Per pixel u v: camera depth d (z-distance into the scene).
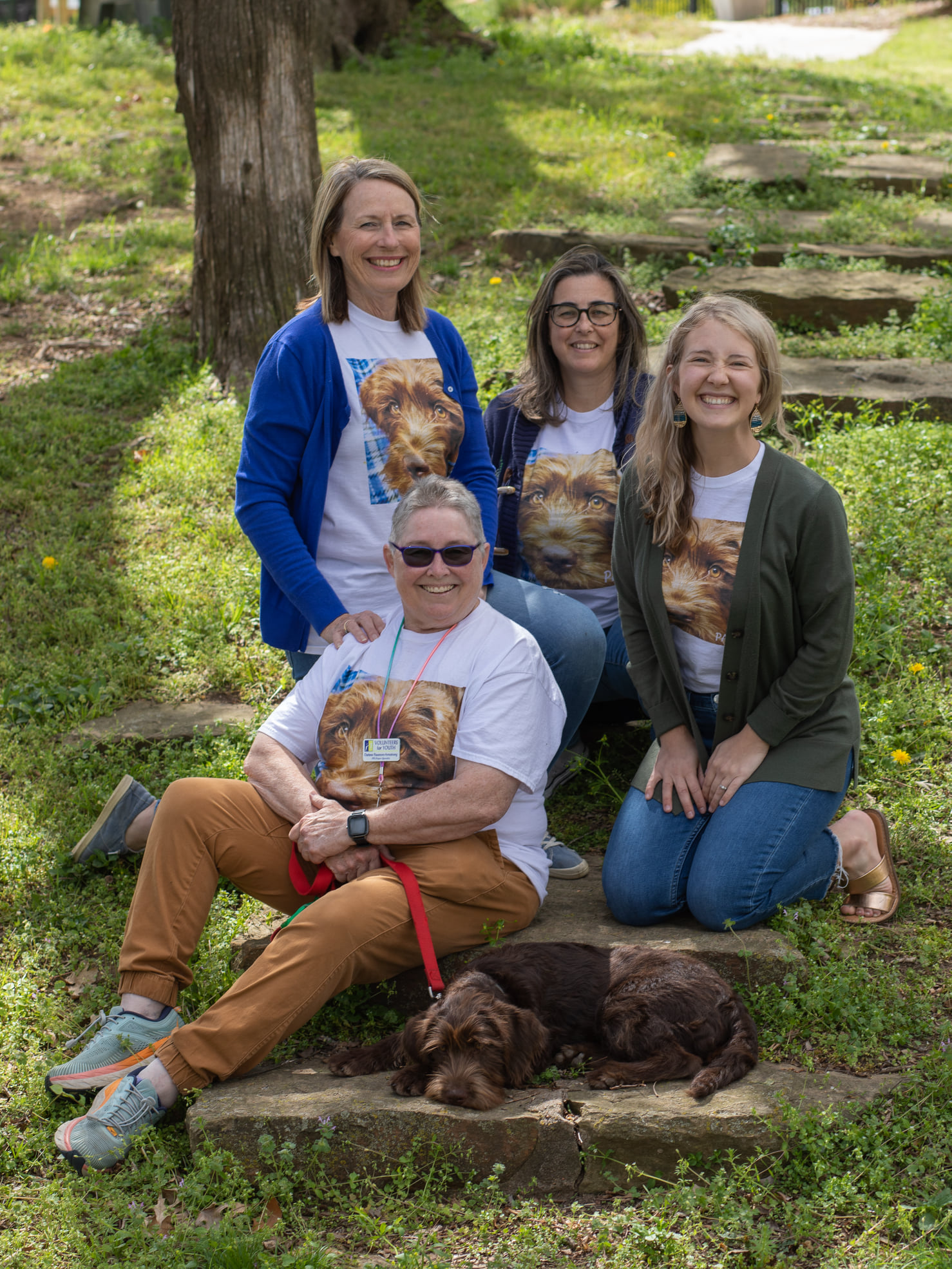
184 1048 2.87
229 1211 2.63
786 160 9.86
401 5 14.88
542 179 9.58
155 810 3.84
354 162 3.49
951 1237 2.43
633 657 3.53
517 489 4.10
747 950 3.16
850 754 3.36
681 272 7.64
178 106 6.96
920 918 3.42
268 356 3.52
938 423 6.02
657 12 24.88
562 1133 2.68
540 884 3.31
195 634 5.01
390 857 3.13
